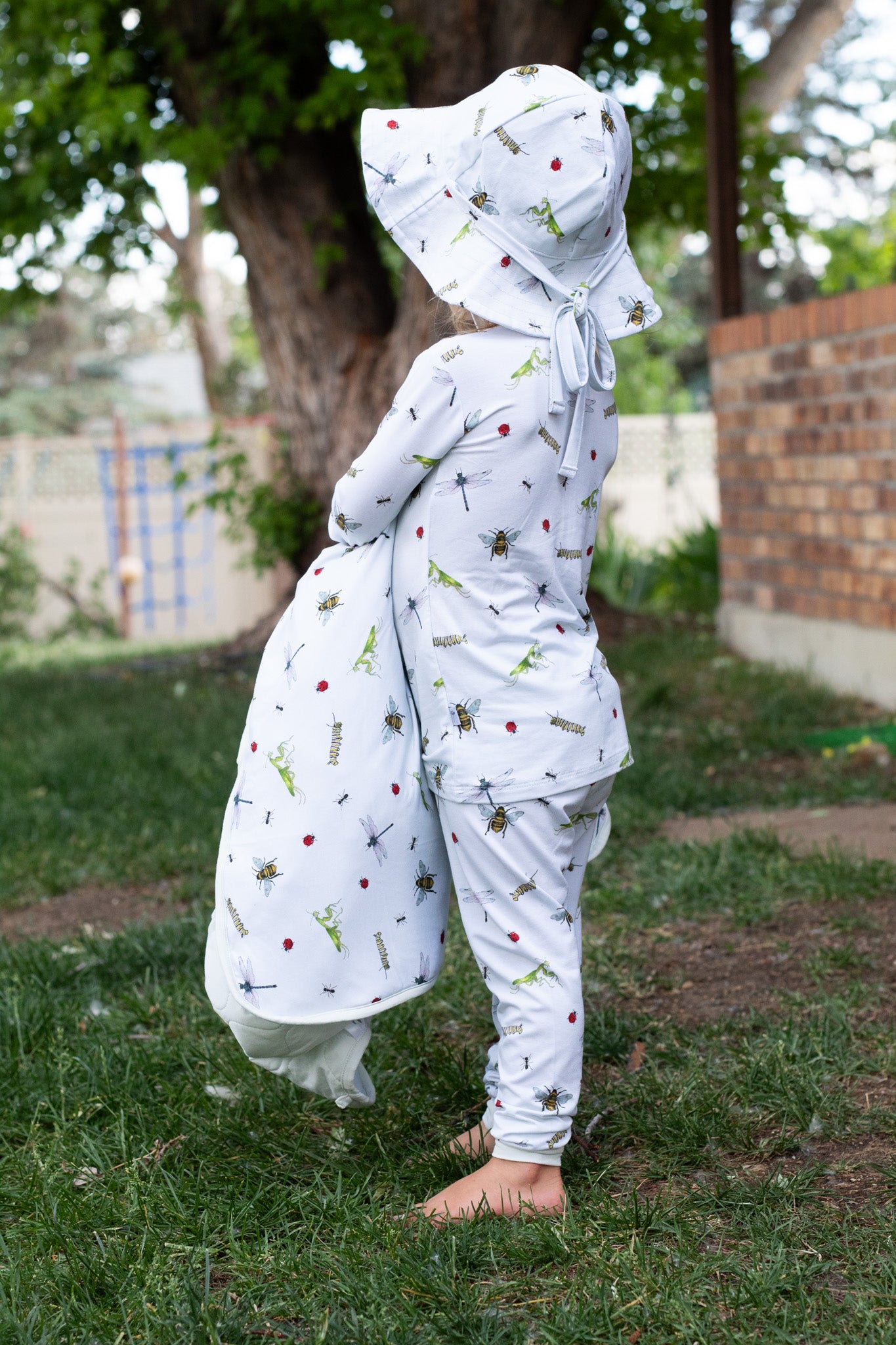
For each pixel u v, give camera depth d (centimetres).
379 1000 207
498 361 197
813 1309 180
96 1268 197
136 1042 291
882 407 600
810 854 386
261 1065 217
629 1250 195
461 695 202
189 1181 227
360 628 205
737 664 735
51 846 466
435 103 772
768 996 296
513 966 207
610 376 210
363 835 203
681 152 1084
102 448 1459
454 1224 202
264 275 912
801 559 692
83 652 1226
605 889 375
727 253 777
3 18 943
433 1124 249
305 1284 192
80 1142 244
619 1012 290
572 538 209
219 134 827
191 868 437
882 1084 248
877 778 480
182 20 851
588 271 204
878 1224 200
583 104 195
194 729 650
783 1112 237
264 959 204
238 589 1419
